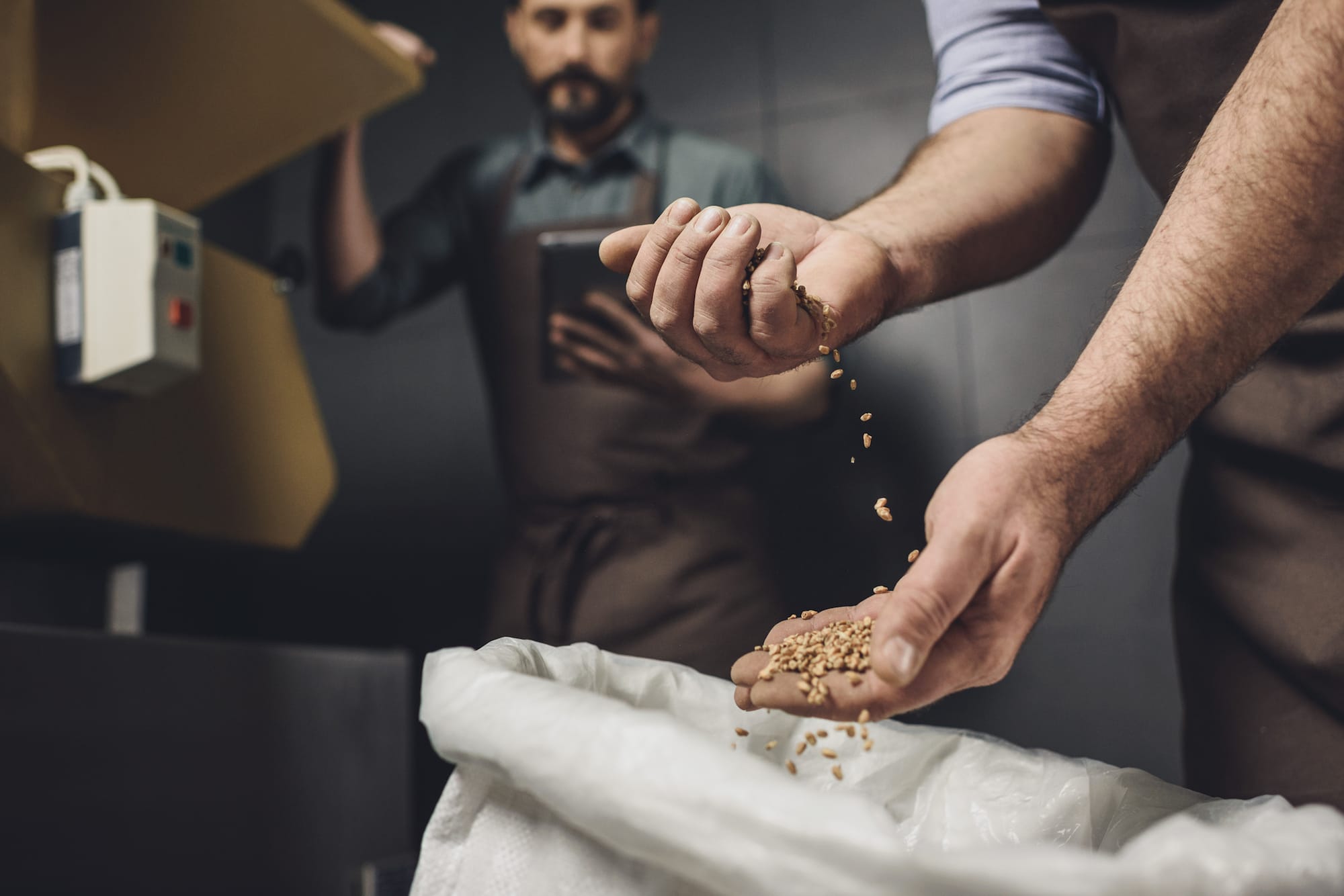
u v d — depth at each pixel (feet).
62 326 3.37
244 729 3.76
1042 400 1.91
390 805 4.57
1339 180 1.62
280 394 4.52
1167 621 6.03
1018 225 2.68
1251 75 1.76
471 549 7.03
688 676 2.04
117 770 3.23
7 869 2.85
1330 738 2.20
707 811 1.24
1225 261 1.69
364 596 7.14
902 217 2.48
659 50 7.25
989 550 1.54
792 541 6.31
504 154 7.11
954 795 1.96
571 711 1.39
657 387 5.99
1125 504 6.20
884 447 6.42
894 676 1.42
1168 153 2.64
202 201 4.82
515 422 6.68
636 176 6.79
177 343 3.43
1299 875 1.18
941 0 3.20
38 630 3.02
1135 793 1.81
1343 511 2.26
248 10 3.83
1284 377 2.35
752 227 1.76
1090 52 2.85
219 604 7.23
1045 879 1.10
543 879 1.49
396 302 7.03
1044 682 6.12
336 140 7.02
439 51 7.57
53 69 3.74
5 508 3.28
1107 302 2.13
